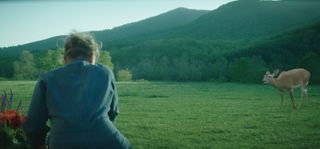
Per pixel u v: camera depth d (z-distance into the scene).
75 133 3.58
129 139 13.84
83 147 3.56
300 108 22.91
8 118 5.36
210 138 14.06
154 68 73.50
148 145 12.80
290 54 68.44
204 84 52.75
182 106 25.44
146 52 85.56
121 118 19.69
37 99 3.77
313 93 33.09
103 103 3.76
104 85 3.82
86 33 4.17
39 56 62.31
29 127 3.80
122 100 30.11
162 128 16.38
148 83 56.44
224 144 12.99
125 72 67.88
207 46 93.81
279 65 66.56
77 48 3.98
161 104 26.92
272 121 18.08
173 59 78.00
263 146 12.56
